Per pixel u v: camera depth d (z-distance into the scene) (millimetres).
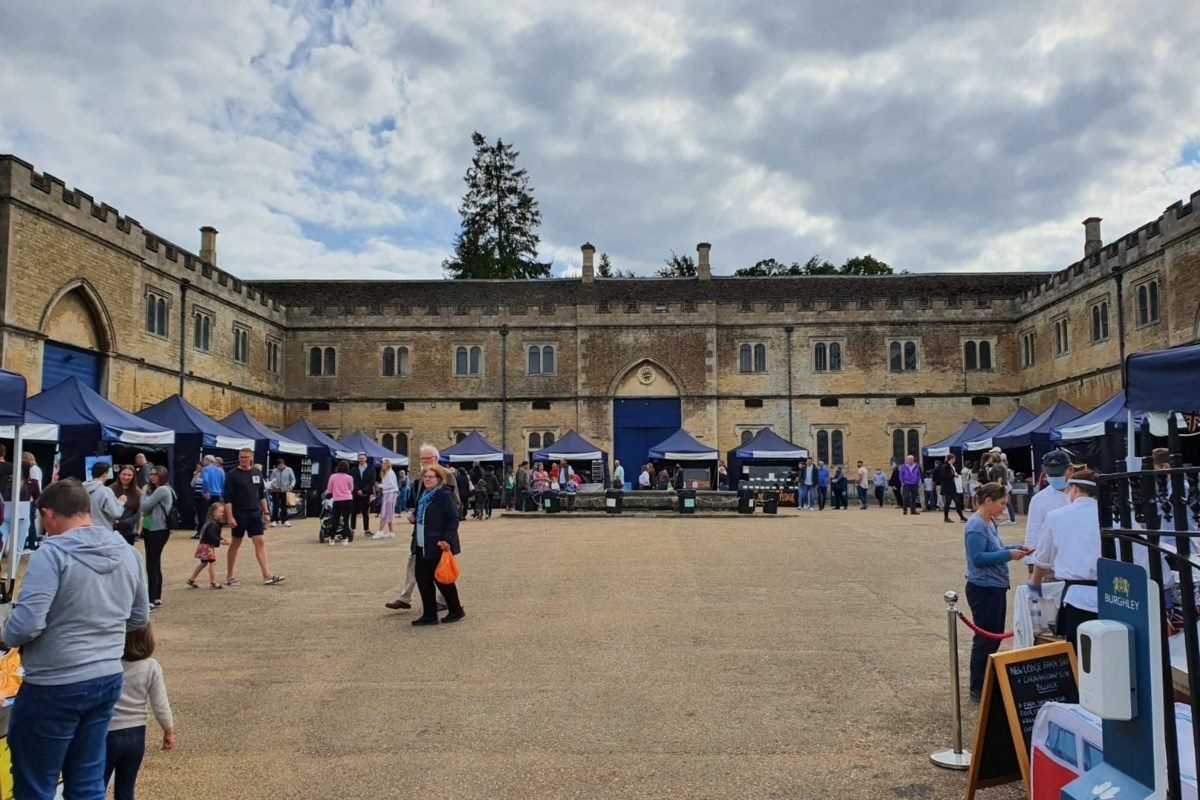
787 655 7910
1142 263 27594
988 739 4688
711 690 6867
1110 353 29438
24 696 3859
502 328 38031
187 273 29844
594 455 31609
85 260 23859
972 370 37312
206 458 19125
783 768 5277
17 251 21078
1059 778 3971
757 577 12312
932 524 21812
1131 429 8734
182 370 29344
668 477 33875
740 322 38031
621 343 37875
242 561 14781
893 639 8500
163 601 10797
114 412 18891
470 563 13984
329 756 5543
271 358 36875
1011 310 37375
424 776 5199
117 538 4207
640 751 5578
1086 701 3240
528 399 37812
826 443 37438
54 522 4043
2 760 4375
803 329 37875
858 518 24562
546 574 12711
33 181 21688
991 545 6438
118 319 25531
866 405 37469
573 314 38094
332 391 37875
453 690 6930
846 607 10070
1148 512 3184
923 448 36281
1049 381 34125
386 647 8367
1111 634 3174
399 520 25688
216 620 9648
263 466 24328
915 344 37594
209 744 5770
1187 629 2982
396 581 12375
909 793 4914
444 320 38062
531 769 5293
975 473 26703
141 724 4449
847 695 6711
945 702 6527
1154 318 27094
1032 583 6230
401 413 37781
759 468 32344
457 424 37812
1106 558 3414
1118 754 3268
